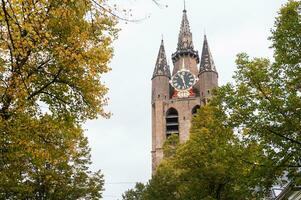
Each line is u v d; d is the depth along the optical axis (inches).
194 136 1094.4
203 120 1157.1
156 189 1280.8
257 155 697.0
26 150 578.6
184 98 3221.0
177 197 1253.1
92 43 601.6
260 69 727.1
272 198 1245.7
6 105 553.3
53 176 1005.8
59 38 599.8
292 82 691.4
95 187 1159.6
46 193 1041.5
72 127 668.1
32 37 435.5
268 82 719.1
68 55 571.8
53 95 653.9
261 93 714.2
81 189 1119.6
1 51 518.9
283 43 712.4
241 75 738.8
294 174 675.4
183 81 3336.6
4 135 567.2
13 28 391.5
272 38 737.6
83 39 583.5
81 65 600.4
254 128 695.7
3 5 330.0
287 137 672.4
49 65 620.4
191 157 1072.8
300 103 665.0
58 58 600.1
